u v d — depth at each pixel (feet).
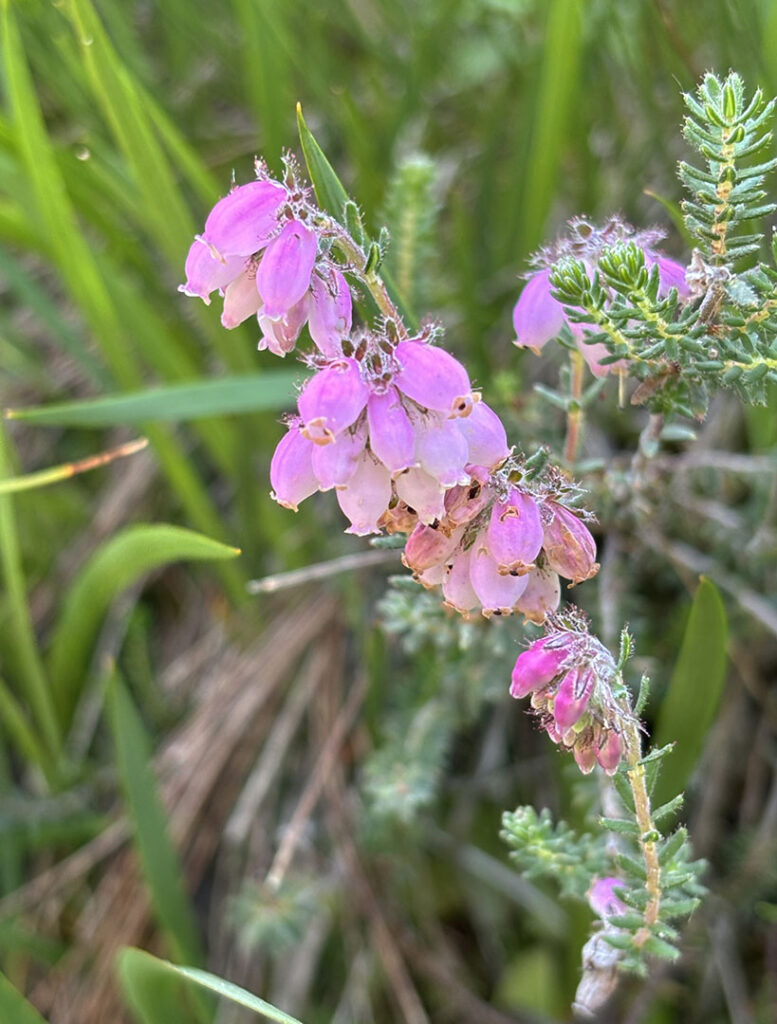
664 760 0.49
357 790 0.66
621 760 0.36
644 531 0.54
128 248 0.69
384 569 0.68
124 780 0.53
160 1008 0.50
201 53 0.83
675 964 0.55
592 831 0.48
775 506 0.57
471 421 0.31
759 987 0.57
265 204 0.32
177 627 0.77
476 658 0.52
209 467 0.80
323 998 0.64
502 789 0.65
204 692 0.72
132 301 0.63
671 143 0.70
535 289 0.39
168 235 0.60
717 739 0.61
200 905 0.67
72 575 0.78
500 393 0.58
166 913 0.55
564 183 0.78
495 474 0.33
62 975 0.65
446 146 0.82
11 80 0.54
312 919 0.62
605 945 0.38
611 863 0.42
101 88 0.55
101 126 0.69
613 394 0.49
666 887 0.37
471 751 0.67
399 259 0.59
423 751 0.56
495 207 0.77
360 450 0.30
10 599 0.62
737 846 0.57
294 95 0.73
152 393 0.55
